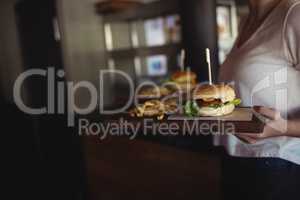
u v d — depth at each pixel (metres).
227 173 1.30
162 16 3.38
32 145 2.35
